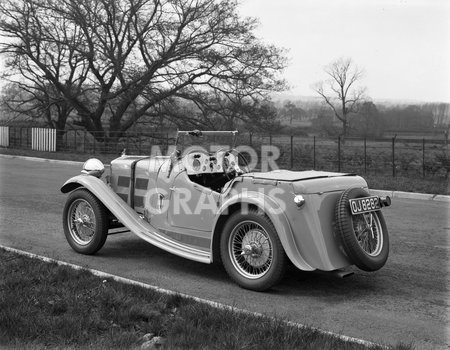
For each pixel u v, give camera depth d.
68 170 19.80
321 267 4.83
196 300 4.50
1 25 28.80
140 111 31.06
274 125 28.92
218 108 29.56
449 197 13.06
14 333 3.63
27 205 10.45
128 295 4.53
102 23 28.52
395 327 4.25
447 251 7.07
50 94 33.38
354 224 5.12
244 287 5.18
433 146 18.94
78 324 3.81
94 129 33.19
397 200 13.10
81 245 6.57
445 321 4.40
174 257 6.52
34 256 5.87
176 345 3.51
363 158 19.19
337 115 30.30
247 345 3.47
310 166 19.97
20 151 30.42
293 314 4.51
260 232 5.11
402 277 5.77
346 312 4.60
